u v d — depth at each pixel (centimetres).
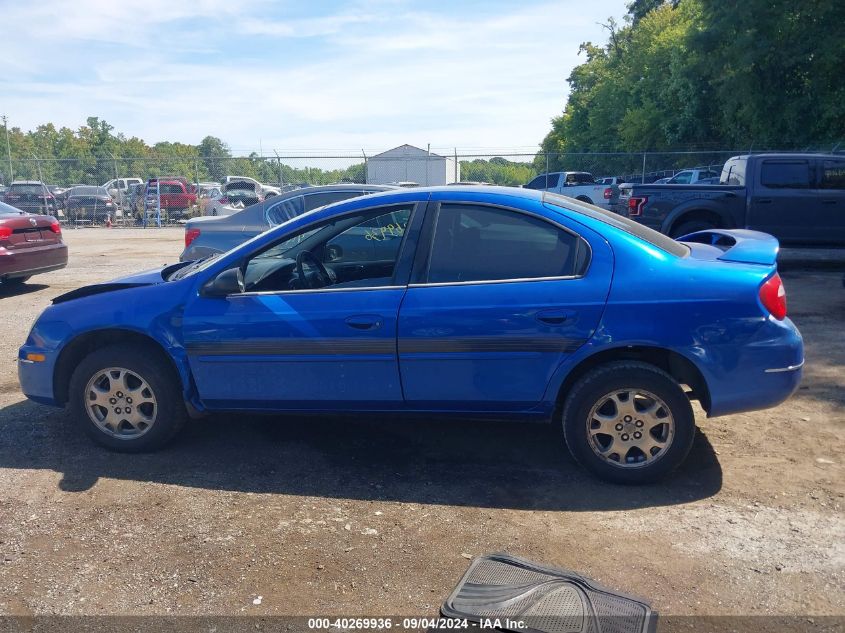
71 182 3225
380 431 482
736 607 291
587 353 385
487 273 400
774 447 450
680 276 385
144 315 430
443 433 478
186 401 432
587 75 5409
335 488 400
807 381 578
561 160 3262
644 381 383
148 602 299
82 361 441
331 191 829
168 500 386
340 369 409
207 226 812
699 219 1165
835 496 384
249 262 437
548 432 478
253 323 414
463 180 2997
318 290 416
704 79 3131
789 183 1150
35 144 6375
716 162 2861
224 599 300
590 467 398
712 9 2558
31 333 458
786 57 2405
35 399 462
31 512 374
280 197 821
